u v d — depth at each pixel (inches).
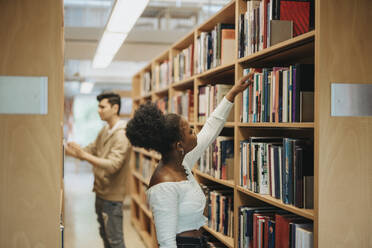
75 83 420.2
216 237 100.8
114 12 111.9
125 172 126.2
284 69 69.9
